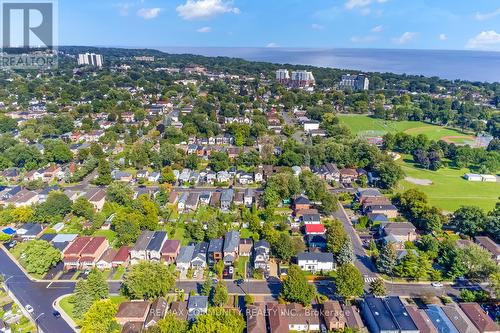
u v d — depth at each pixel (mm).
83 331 89625
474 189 198500
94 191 174750
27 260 120188
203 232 139625
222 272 121000
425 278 120312
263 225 146875
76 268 124312
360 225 152500
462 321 97562
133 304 100812
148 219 144625
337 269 117125
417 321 96625
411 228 142125
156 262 116312
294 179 175875
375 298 103875
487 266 116000
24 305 106750
